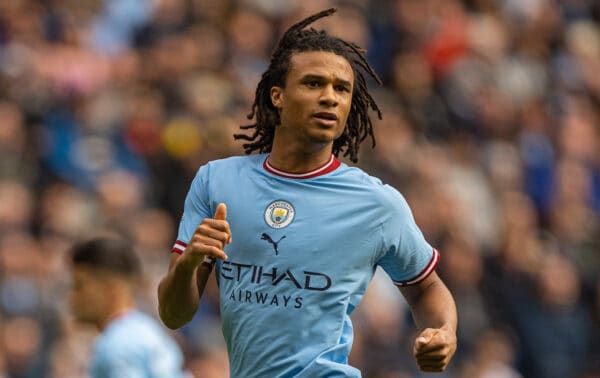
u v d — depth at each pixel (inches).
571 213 1953.7
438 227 1652.3
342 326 619.2
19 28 1738.4
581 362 1704.0
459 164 1862.7
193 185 652.7
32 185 1558.8
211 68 1768.0
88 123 1673.2
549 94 2217.0
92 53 1800.0
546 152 2054.6
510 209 1845.5
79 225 1503.4
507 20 2274.9
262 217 625.0
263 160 644.1
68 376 1312.7
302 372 608.4
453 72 2059.5
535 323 1684.3
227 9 1915.6
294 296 613.9
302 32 638.5
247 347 619.2
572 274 1785.2
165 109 1705.2
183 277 600.4
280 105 633.0
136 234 1499.8
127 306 922.7
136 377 887.1
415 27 2084.2
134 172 1649.9
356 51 655.8
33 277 1413.6
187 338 1378.0
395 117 1845.5
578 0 2428.6
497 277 1722.4
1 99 1641.2
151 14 1888.5
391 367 1475.1
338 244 619.2
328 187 628.7
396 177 1721.2
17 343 1338.6
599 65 2356.1
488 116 2036.2
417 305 647.1
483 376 1556.3
